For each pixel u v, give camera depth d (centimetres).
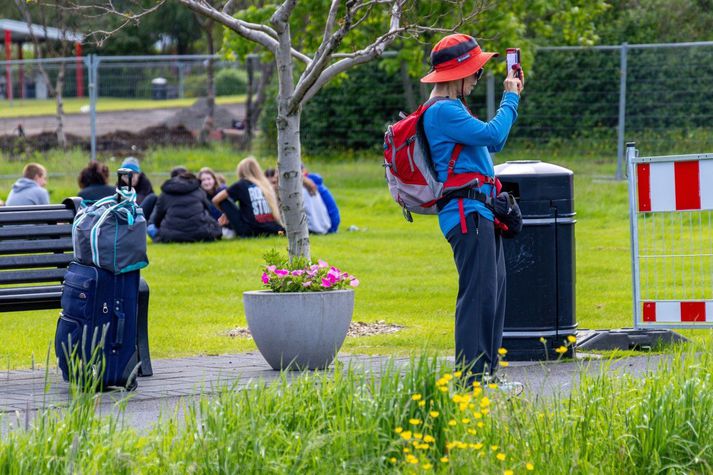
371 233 4453
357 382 1378
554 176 1998
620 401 1351
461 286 1584
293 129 2153
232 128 6100
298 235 2170
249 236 4344
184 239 4209
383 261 3659
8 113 6134
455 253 1584
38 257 1933
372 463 1171
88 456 1152
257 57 5975
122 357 1742
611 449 1255
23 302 1900
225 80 6131
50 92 6506
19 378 1900
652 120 5316
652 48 5250
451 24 3431
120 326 1731
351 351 2142
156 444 1185
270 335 1905
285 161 2156
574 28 5009
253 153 6106
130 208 1752
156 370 1966
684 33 7394
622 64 5134
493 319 1585
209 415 1209
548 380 1786
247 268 3531
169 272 3459
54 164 5847
